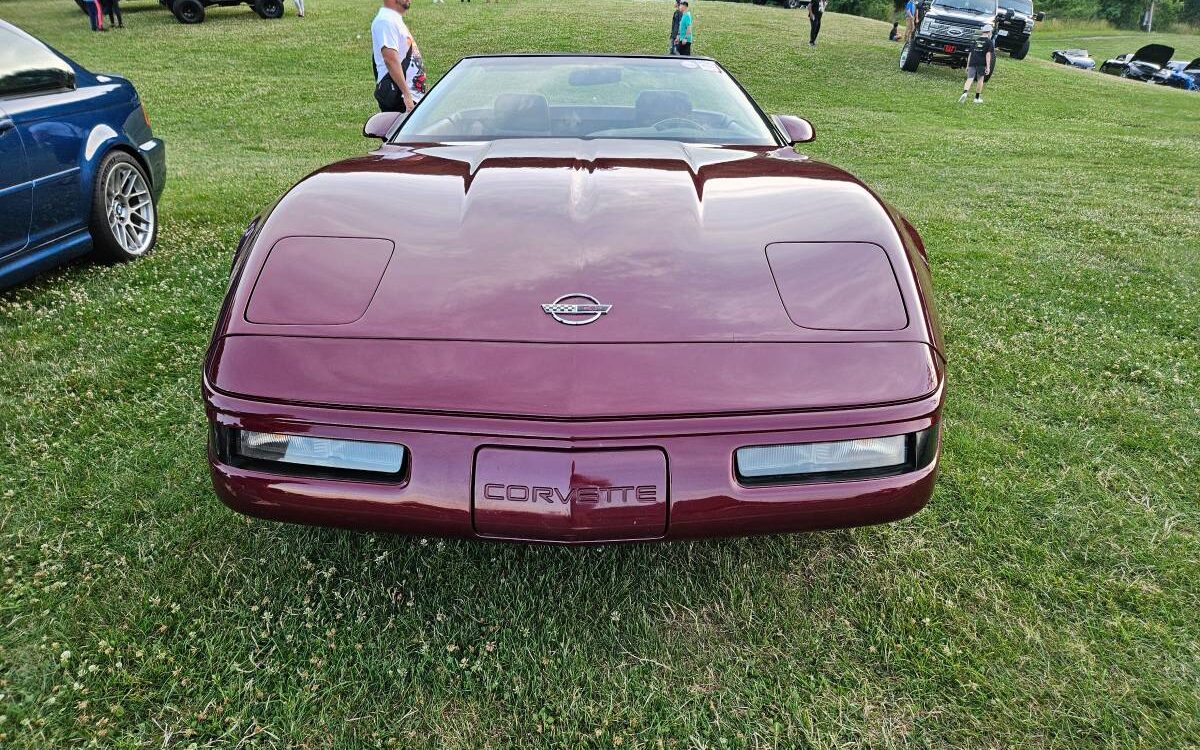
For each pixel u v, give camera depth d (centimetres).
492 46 1836
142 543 204
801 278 171
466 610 187
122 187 432
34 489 228
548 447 150
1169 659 174
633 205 191
